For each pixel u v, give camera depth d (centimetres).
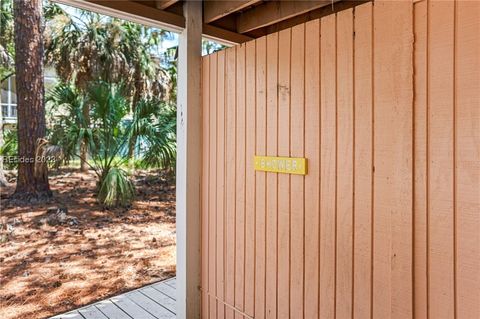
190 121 218
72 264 353
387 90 131
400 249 128
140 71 532
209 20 222
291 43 167
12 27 489
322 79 154
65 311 258
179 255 222
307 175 160
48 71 495
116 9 188
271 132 177
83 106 442
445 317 116
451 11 114
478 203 109
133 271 342
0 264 343
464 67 111
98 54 502
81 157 447
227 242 203
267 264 179
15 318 253
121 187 459
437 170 118
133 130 452
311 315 159
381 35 133
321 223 154
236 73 197
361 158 139
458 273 113
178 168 224
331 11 214
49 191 468
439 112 117
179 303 221
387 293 131
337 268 148
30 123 446
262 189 182
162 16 206
